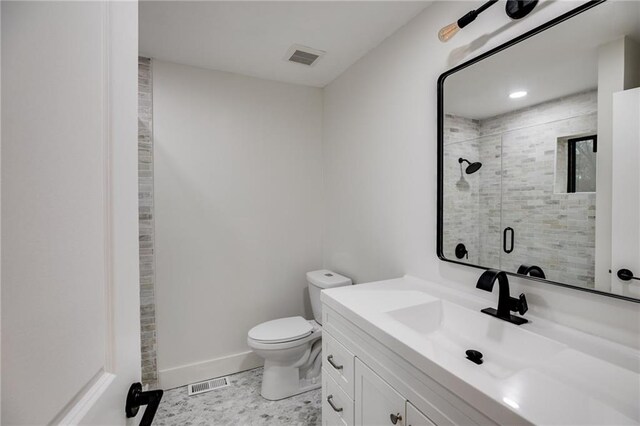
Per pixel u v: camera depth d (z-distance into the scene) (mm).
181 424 1823
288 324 2219
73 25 414
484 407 705
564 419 618
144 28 1783
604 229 928
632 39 865
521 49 1153
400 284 1630
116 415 539
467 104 1366
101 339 495
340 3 1563
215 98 2338
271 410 1950
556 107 1043
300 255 2680
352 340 1274
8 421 304
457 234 1432
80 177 430
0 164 300
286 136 2605
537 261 1112
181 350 2244
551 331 1026
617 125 896
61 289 386
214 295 2354
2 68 302
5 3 307
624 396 756
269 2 1553
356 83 2219
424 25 1614
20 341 321
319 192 2756
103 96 503
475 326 1188
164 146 2178
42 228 354
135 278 636
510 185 1197
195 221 2283
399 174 1812
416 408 927
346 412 1327
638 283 861
